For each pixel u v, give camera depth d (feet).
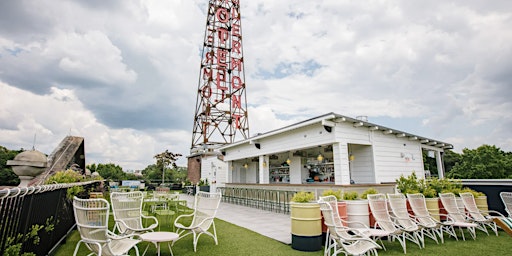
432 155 43.45
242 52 82.33
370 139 31.65
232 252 15.17
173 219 27.45
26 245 9.78
